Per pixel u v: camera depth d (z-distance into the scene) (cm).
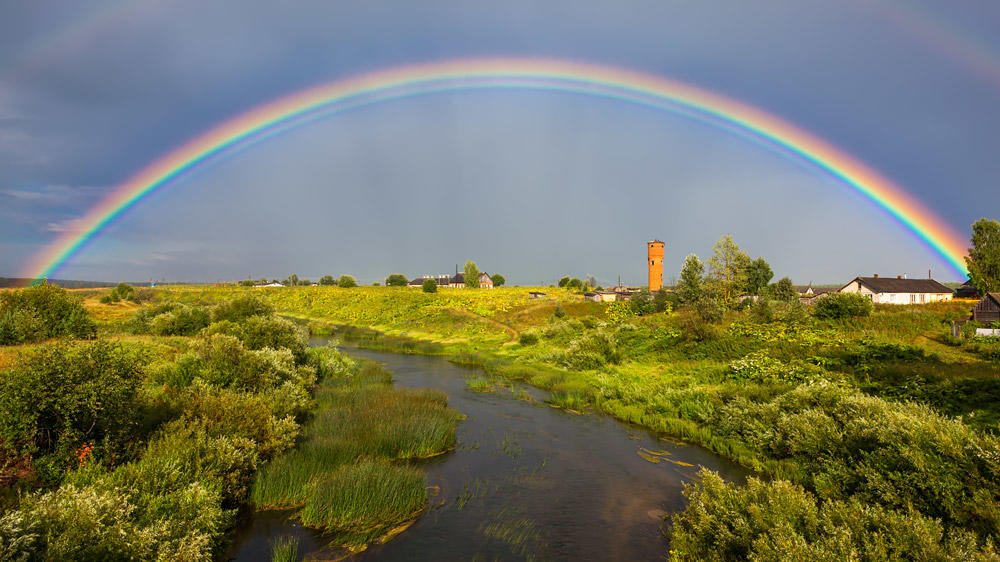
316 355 3156
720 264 5494
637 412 2123
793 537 765
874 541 752
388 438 1644
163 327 3600
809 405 1609
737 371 2392
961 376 1753
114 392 1034
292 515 1132
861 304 3459
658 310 5584
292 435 1483
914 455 959
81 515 695
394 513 1145
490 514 1173
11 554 589
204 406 1373
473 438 1850
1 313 2644
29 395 936
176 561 747
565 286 14850
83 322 2838
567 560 955
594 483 1380
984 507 814
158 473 967
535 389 2875
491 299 9050
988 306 3391
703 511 952
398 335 6331
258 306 3981
